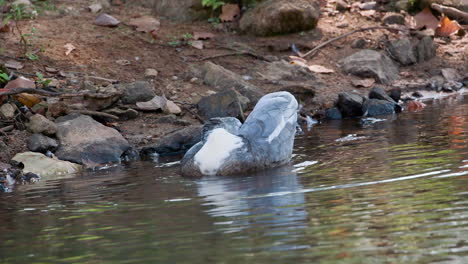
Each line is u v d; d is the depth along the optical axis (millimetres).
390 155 10242
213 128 10539
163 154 12477
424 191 7801
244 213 7465
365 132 12719
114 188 9570
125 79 15172
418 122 13258
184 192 8898
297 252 6020
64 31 16766
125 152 12344
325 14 19969
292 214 7277
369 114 15070
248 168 10008
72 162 11758
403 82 17469
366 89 16672
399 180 8492
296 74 16797
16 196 9508
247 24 18656
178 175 10273
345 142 11844
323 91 16219
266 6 18656
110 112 13648
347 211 7219
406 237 6223
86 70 15172
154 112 14109
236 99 14094
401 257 5734
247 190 8703
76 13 18016
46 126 12281
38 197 9320
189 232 6875
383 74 17359
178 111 14172
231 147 10055
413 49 18578
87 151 11977
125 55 16312
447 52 18875
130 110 13742
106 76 15109
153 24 18109
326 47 18328
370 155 10414
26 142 12148
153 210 7965
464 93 17000
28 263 6297
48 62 15117
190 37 17719
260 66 17016
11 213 8406
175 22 18812
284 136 10531
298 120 14680
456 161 9312
